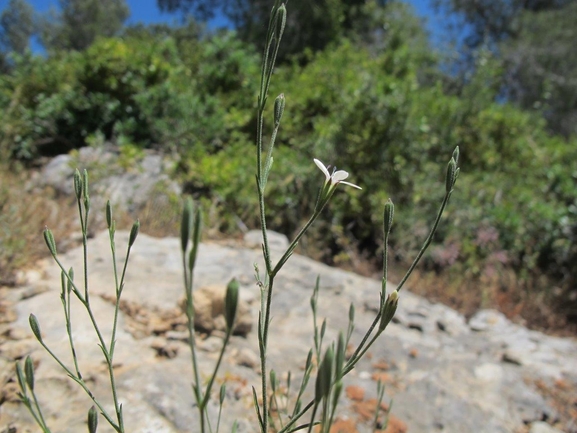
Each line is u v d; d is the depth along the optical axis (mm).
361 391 404
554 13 2664
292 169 885
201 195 860
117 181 805
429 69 1852
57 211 646
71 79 1086
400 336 527
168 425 315
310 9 1894
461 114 1165
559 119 2396
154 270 554
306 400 371
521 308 745
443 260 825
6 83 1133
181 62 1253
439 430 385
